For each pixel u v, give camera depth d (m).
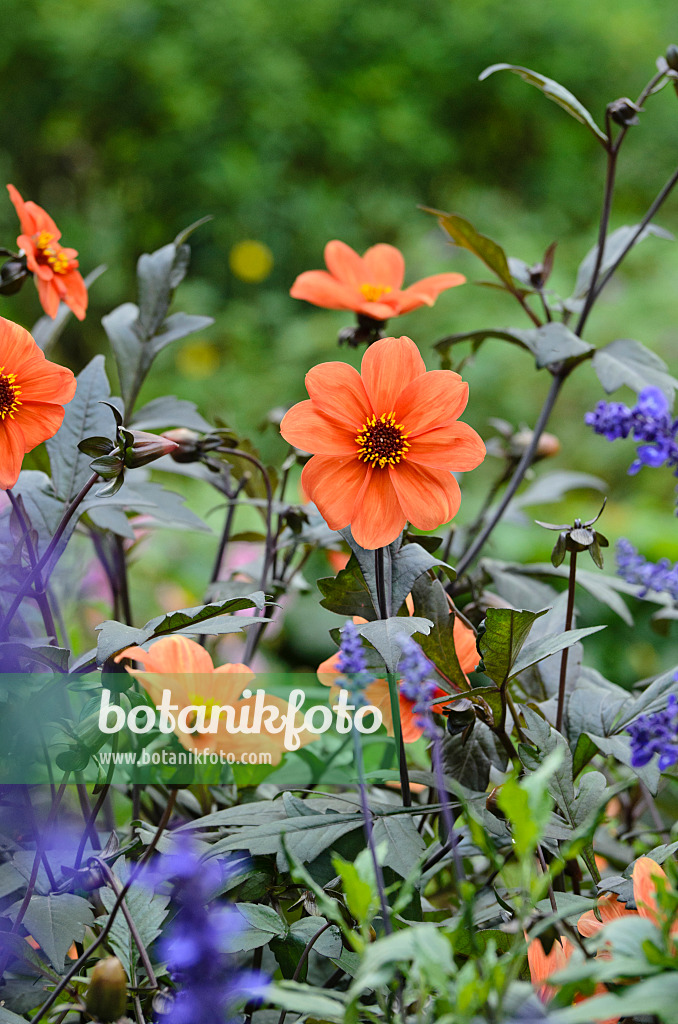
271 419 1.63
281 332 5.32
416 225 5.61
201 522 1.55
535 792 1.25
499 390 4.41
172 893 1.41
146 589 3.08
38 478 1.48
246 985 1.36
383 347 1.40
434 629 1.41
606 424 1.34
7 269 1.51
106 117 5.71
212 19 5.59
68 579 1.70
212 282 5.61
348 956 1.36
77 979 1.38
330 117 5.56
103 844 1.44
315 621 3.07
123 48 5.56
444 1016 1.26
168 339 1.59
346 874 1.27
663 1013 1.23
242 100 5.50
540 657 1.39
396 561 1.41
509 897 1.36
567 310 1.59
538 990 1.30
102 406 1.49
